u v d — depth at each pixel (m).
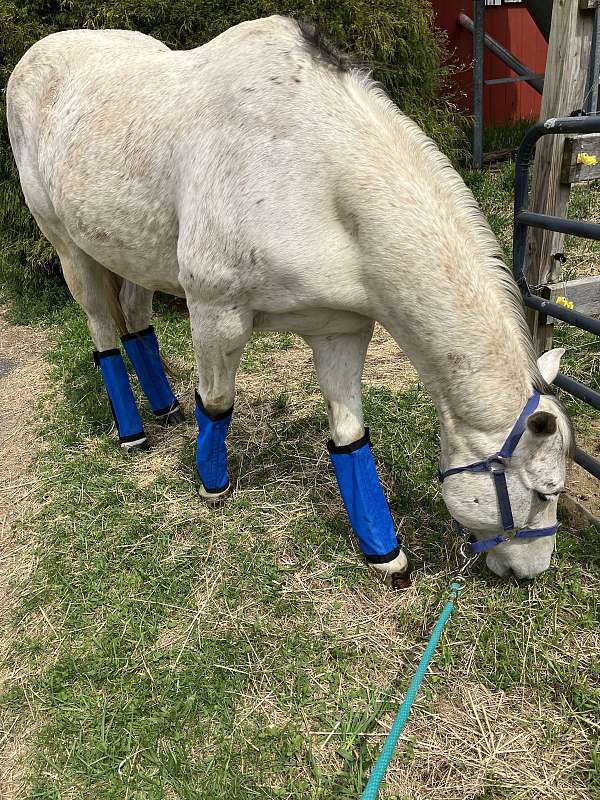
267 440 3.31
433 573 2.43
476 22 6.77
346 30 4.76
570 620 2.19
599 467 2.55
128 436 3.33
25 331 5.21
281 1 4.66
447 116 5.64
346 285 2.01
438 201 1.92
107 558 2.69
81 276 3.19
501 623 2.20
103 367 3.28
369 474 2.37
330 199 1.95
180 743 1.97
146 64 2.54
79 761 1.95
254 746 1.93
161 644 2.31
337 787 1.81
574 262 4.74
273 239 1.99
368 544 2.39
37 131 2.96
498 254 1.97
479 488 1.94
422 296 1.90
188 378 4.05
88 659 2.26
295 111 1.97
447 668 2.09
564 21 2.47
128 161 2.42
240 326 2.28
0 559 2.79
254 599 2.43
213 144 2.11
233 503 2.90
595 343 3.71
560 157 2.66
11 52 4.80
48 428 3.65
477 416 1.90
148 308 3.41
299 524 2.72
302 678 2.11
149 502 2.98
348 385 2.34
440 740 1.90
